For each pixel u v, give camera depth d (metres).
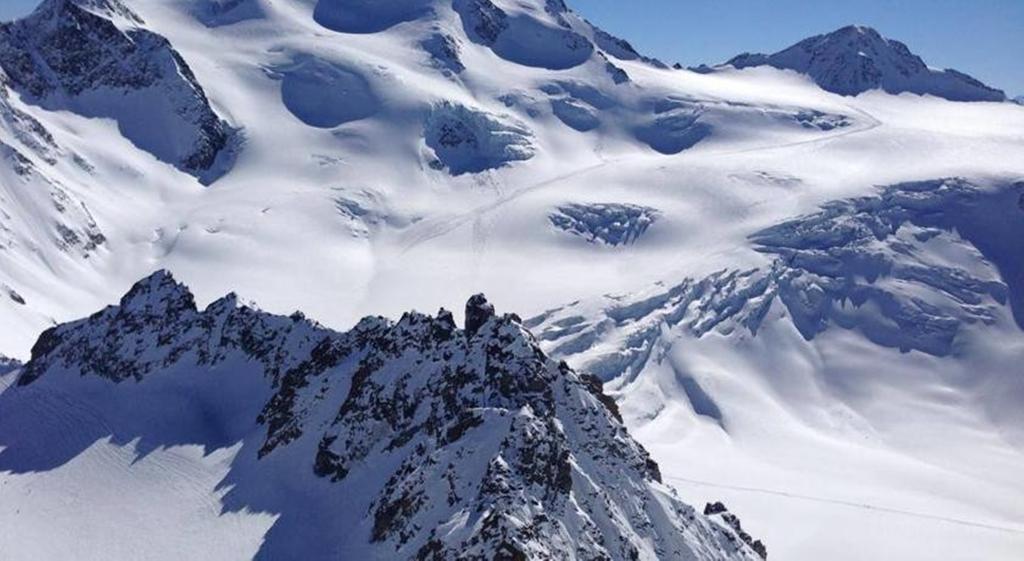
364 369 100.75
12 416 117.50
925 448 183.25
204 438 106.25
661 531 84.31
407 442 90.69
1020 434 189.88
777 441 177.75
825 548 127.25
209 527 91.31
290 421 101.44
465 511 74.12
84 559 90.50
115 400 115.00
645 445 165.50
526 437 77.88
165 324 122.00
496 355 90.56
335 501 89.25
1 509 100.25
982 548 131.75
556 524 73.44
